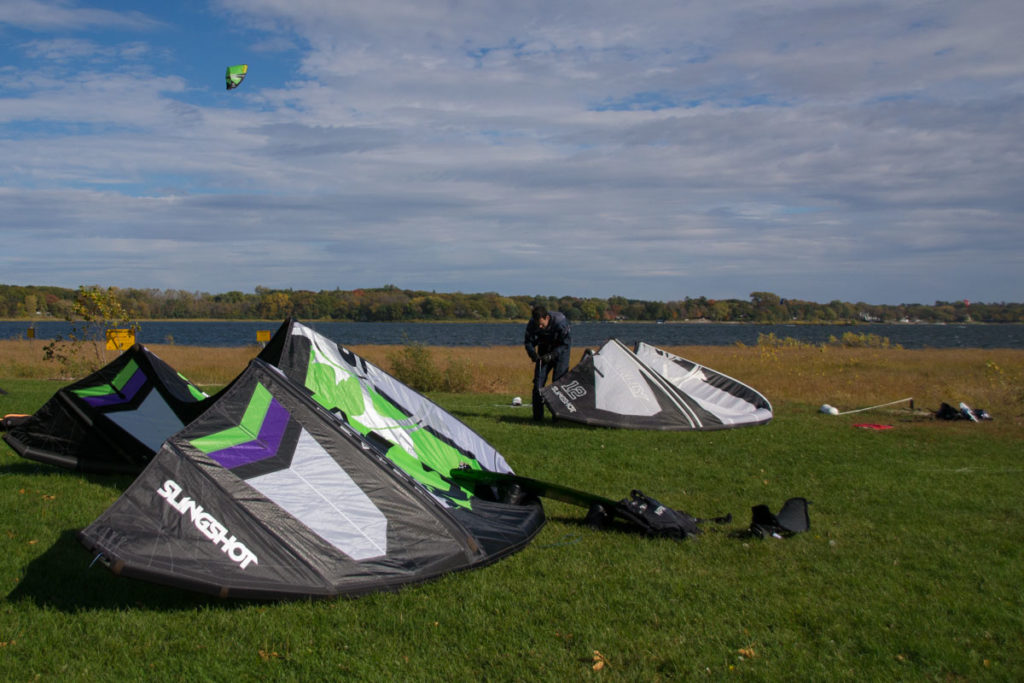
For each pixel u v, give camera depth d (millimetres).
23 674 3576
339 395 7094
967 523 6430
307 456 5070
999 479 8203
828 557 5477
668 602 4578
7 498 6562
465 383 18734
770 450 9992
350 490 5012
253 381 5297
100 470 7391
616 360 12445
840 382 19766
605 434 11180
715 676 3680
